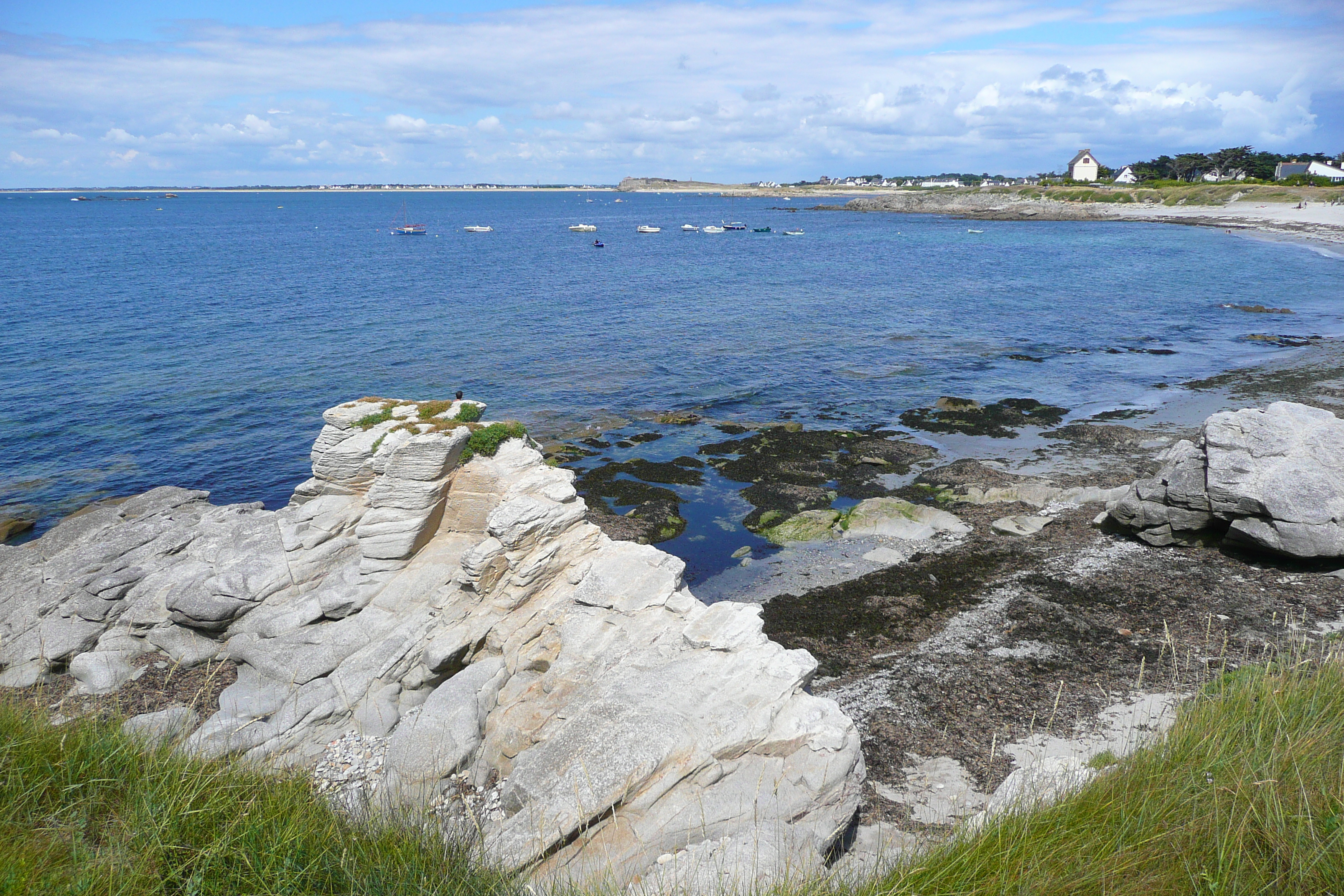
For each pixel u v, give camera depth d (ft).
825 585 83.25
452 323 219.20
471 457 69.97
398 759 47.75
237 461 121.90
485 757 49.19
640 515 99.81
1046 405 146.61
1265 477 80.89
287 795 27.45
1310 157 650.84
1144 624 71.46
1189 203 553.23
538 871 33.65
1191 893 20.51
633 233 597.52
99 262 356.79
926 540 92.63
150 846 23.50
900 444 125.39
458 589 62.85
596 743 39.42
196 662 64.49
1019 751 53.98
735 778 39.50
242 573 65.57
